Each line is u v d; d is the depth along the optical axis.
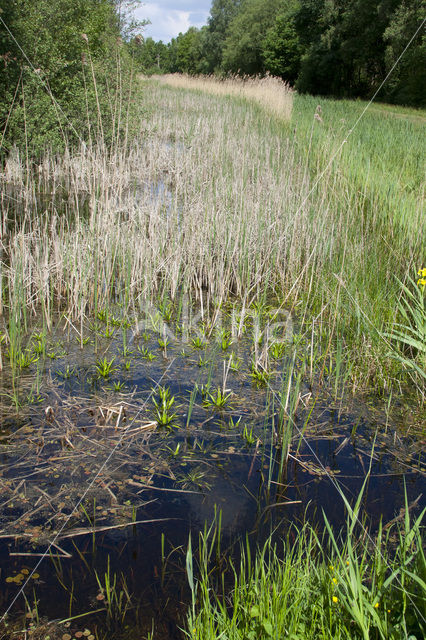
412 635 1.75
